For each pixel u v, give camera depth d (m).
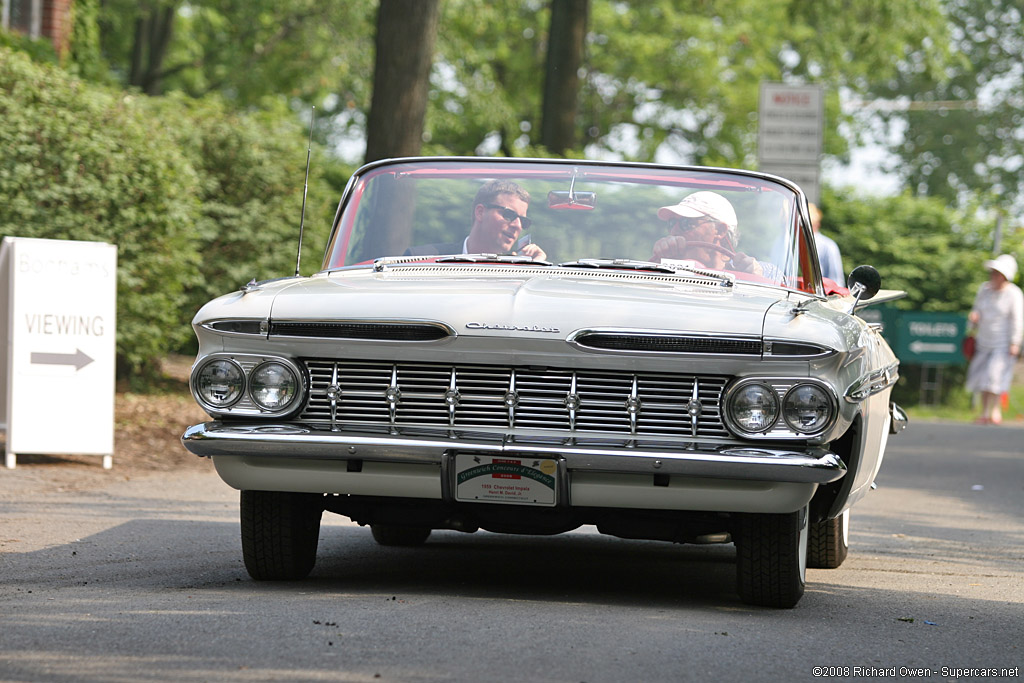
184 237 47.97
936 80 101.12
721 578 21.17
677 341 15.99
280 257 57.06
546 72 76.25
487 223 19.95
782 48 138.00
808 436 15.88
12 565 19.56
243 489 17.34
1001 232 69.44
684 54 127.06
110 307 32.59
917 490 35.19
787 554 17.20
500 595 18.09
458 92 119.56
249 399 16.77
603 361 16.09
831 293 20.66
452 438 16.20
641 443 16.05
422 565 21.12
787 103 54.16
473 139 133.50
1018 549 25.55
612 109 134.38
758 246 19.55
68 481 30.03
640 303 16.48
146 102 57.22
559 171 20.41
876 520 29.22
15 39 59.84
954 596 19.98
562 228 19.70
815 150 54.16
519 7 122.19
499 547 23.88
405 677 12.95
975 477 38.59
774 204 19.98
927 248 69.56
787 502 16.09
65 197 44.31
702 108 132.12
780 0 126.88
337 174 96.62
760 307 16.70
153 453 35.75
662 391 16.14
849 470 17.77
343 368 16.69
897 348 67.94
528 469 16.09
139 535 23.05
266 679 12.72
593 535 26.19
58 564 19.83
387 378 16.59
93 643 14.18
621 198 19.94
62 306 32.16
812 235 20.23
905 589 20.48
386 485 16.55
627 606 17.59
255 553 18.27
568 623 15.98
